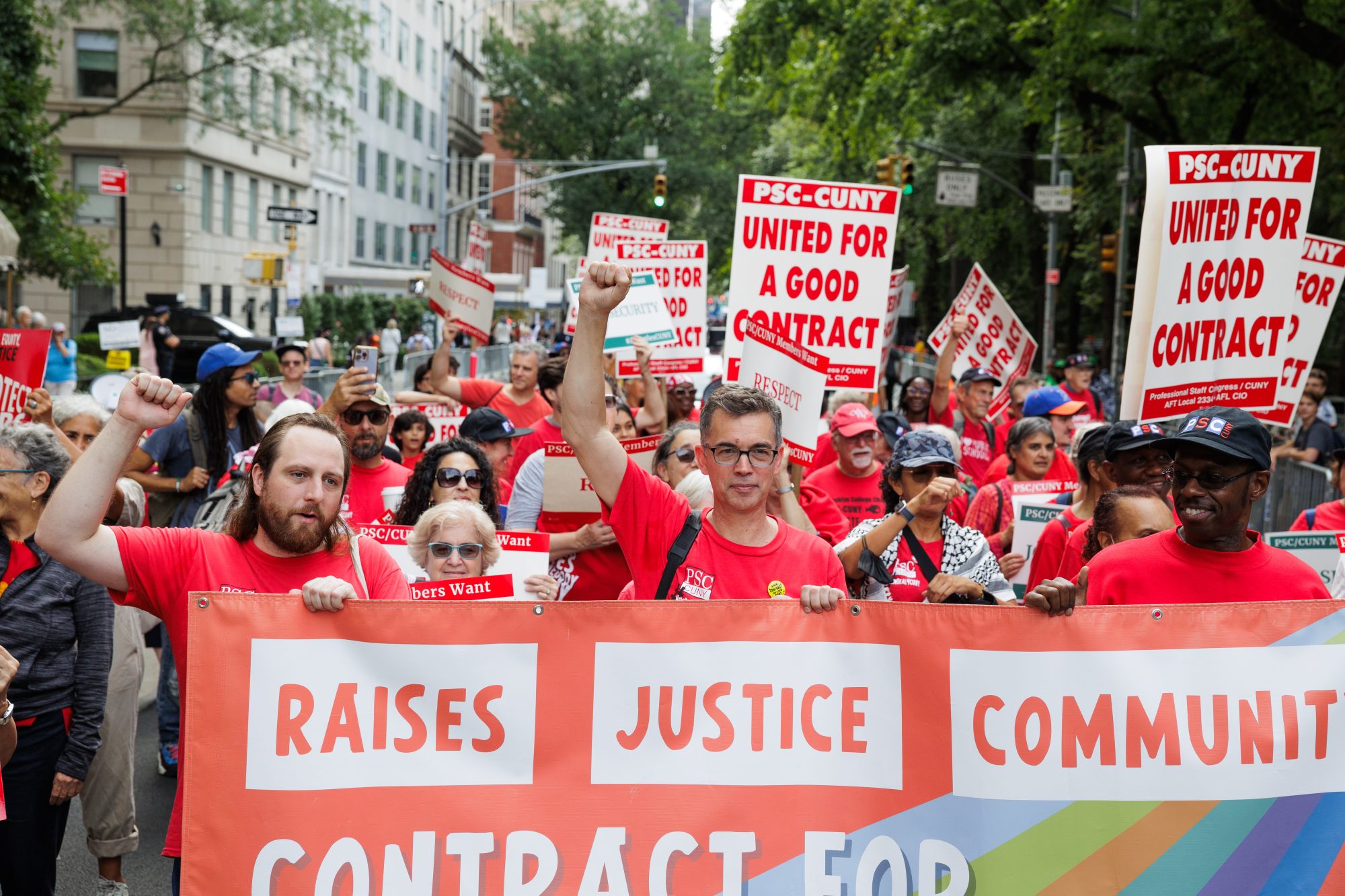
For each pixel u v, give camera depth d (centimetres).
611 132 6969
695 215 7262
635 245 1162
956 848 374
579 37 7162
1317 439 1290
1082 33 2153
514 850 371
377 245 6619
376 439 680
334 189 5816
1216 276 614
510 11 9481
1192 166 606
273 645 369
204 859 363
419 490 640
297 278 3634
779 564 412
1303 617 375
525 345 1108
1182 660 375
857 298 755
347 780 368
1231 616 376
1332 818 371
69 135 4050
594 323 408
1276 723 373
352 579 404
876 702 378
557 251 8488
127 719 537
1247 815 372
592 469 412
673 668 378
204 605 368
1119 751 374
